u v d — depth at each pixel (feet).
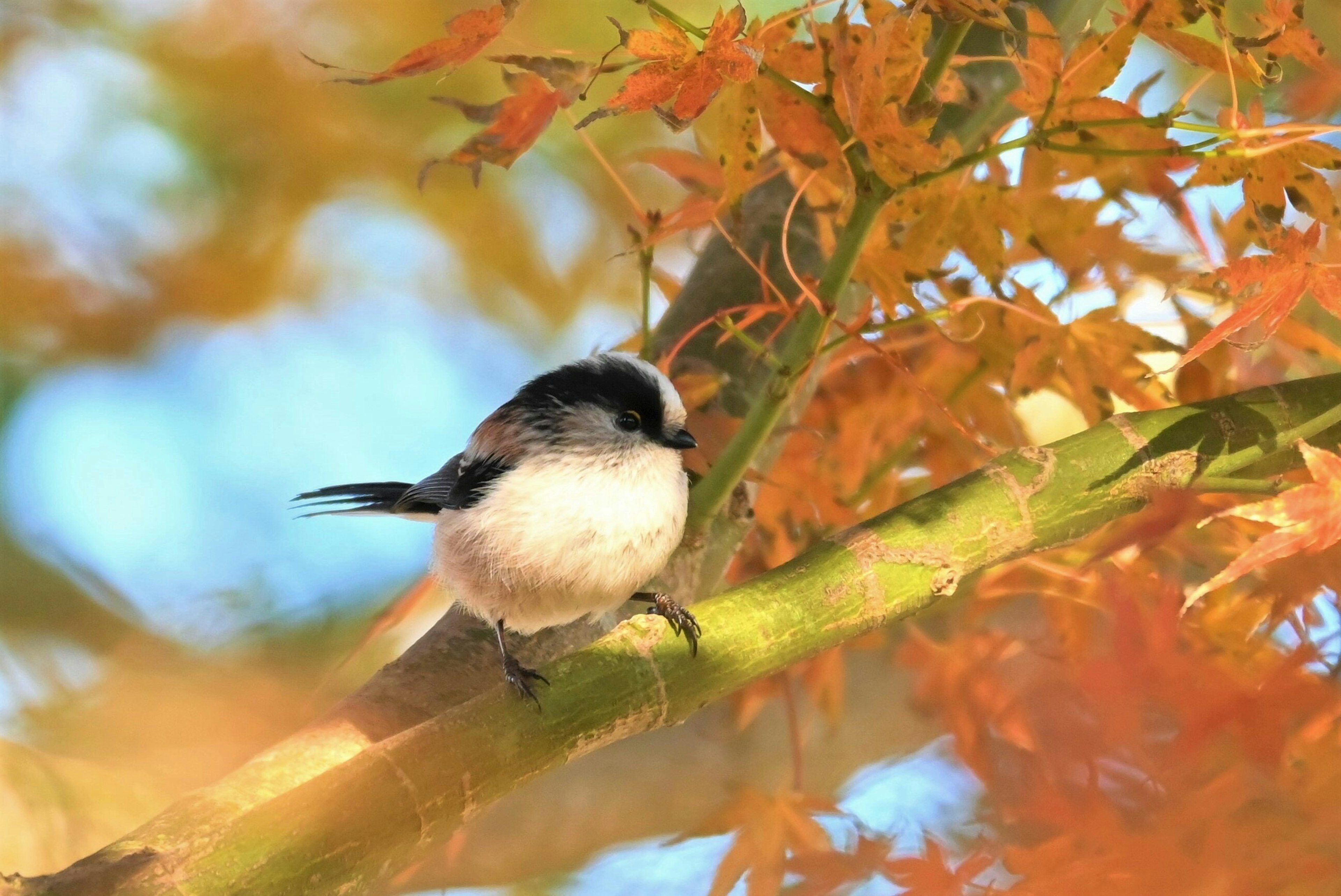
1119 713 14.43
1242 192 14.46
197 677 15.07
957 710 14.53
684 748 14.88
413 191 15.35
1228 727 14.42
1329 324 14.66
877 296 14.52
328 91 15.28
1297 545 14.34
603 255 15.40
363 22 15.25
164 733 14.98
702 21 15.17
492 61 14.37
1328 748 14.42
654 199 15.37
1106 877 14.39
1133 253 14.60
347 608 15.21
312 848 14.34
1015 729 14.48
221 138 15.30
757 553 14.71
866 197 14.44
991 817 14.49
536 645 14.64
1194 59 14.42
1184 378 14.62
